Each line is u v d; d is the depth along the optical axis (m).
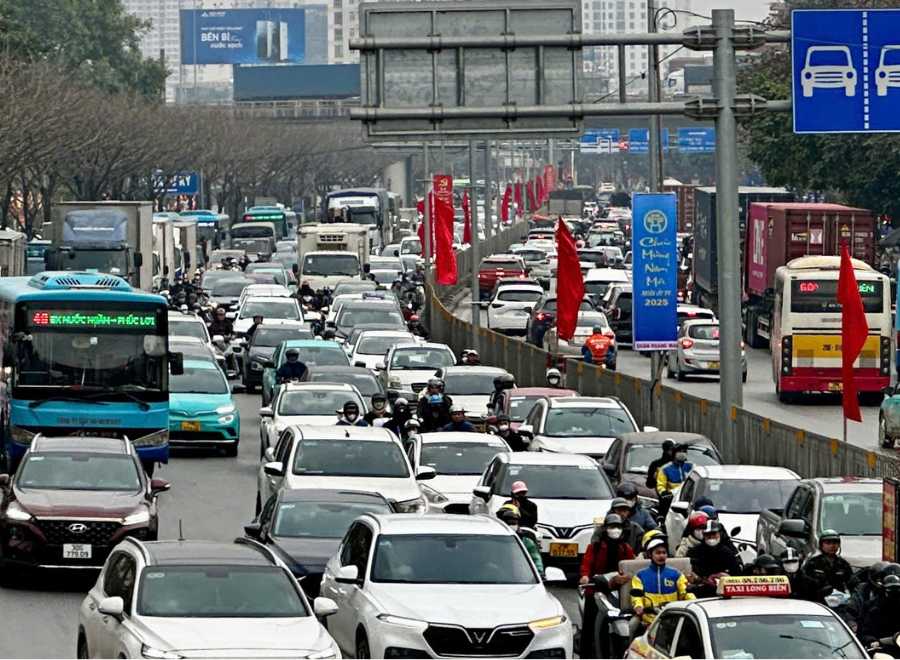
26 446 76.31
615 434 78.56
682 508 58.62
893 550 46.94
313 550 51.44
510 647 40.62
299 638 36.81
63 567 56.25
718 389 126.00
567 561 59.56
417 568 43.16
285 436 68.31
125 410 77.00
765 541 55.44
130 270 157.50
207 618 37.53
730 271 72.50
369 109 66.69
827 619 34.72
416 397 104.31
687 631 35.09
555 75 67.06
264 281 173.25
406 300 183.25
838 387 115.94
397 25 66.56
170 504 76.06
